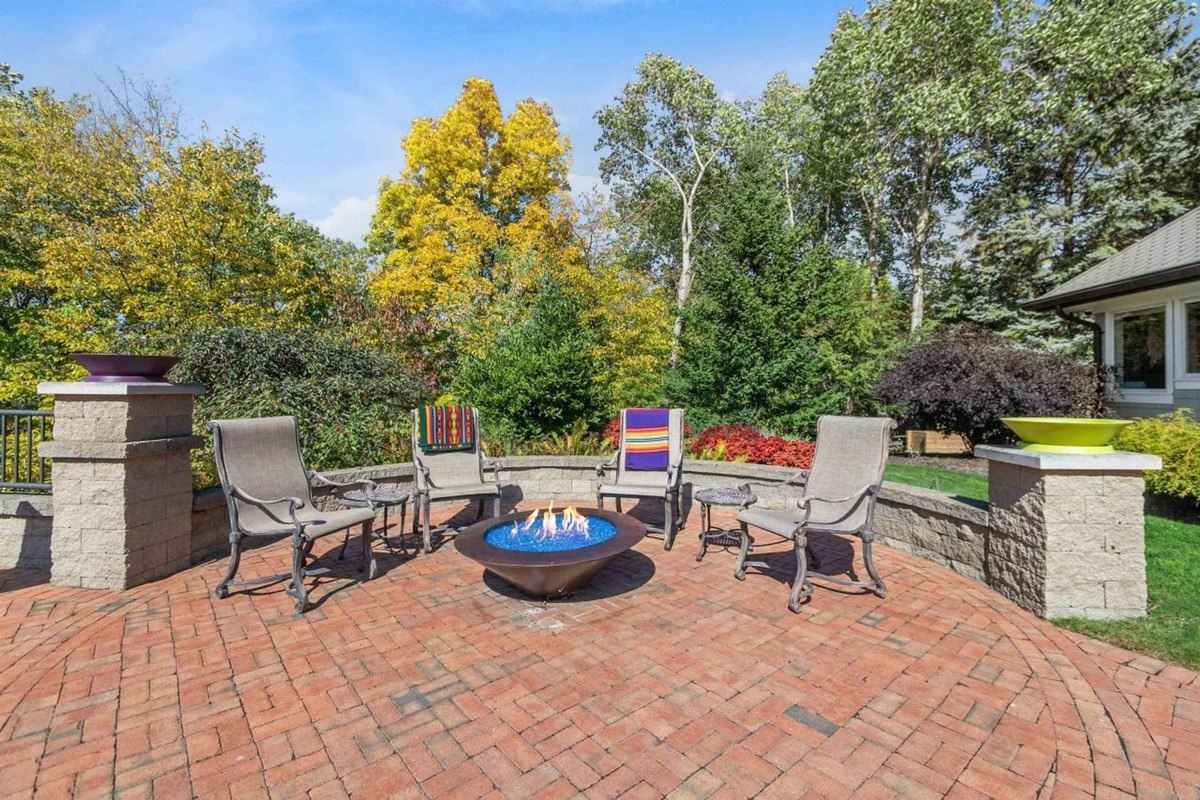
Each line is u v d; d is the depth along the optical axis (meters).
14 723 2.35
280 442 4.27
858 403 12.70
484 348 11.73
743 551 4.17
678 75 18.45
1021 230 14.50
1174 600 3.50
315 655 2.97
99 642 3.10
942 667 2.83
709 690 2.63
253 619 3.42
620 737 2.28
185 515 4.34
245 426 4.04
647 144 20.66
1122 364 9.19
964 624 3.32
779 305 11.10
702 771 2.08
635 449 5.69
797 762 2.12
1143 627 3.19
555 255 15.27
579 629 3.30
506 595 3.84
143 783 2.01
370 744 2.23
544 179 18.67
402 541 4.91
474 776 2.05
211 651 3.01
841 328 12.26
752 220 11.06
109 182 11.73
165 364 4.11
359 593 3.87
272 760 2.14
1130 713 2.42
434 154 17.95
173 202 11.14
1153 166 13.55
